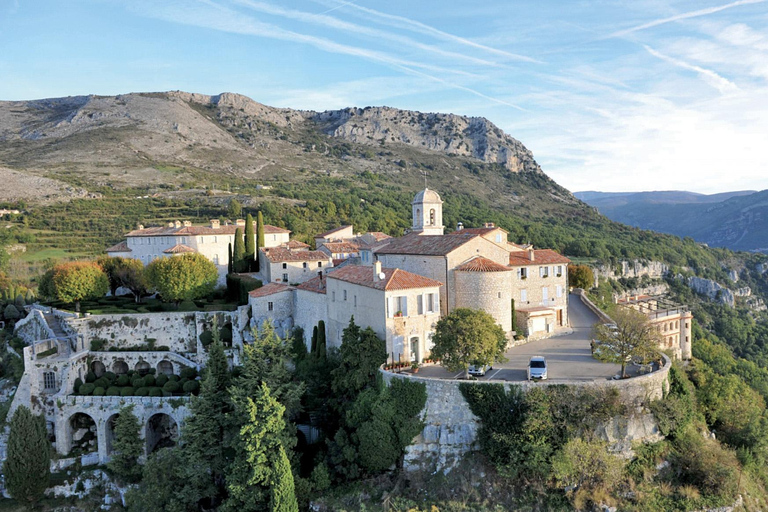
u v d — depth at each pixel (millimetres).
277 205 172375
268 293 75250
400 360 54344
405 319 54594
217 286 101438
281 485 45562
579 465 40406
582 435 42719
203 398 55062
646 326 48719
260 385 52812
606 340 48438
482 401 45062
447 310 60906
